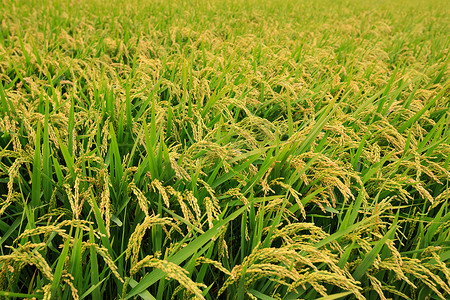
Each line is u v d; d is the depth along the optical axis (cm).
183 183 229
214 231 170
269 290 187
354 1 1420
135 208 238
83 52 489
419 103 360
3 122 255
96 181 217
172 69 398
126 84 323
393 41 741
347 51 612
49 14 729
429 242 214
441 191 271
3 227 204
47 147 209
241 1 1108
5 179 228
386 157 252
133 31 696
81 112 290
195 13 846
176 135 294
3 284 174
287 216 241
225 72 365
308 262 158
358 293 158
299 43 611
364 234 228
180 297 186
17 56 447
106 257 165
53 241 216
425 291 196
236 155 249
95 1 915
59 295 163
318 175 237
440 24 1053
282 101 355
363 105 316
